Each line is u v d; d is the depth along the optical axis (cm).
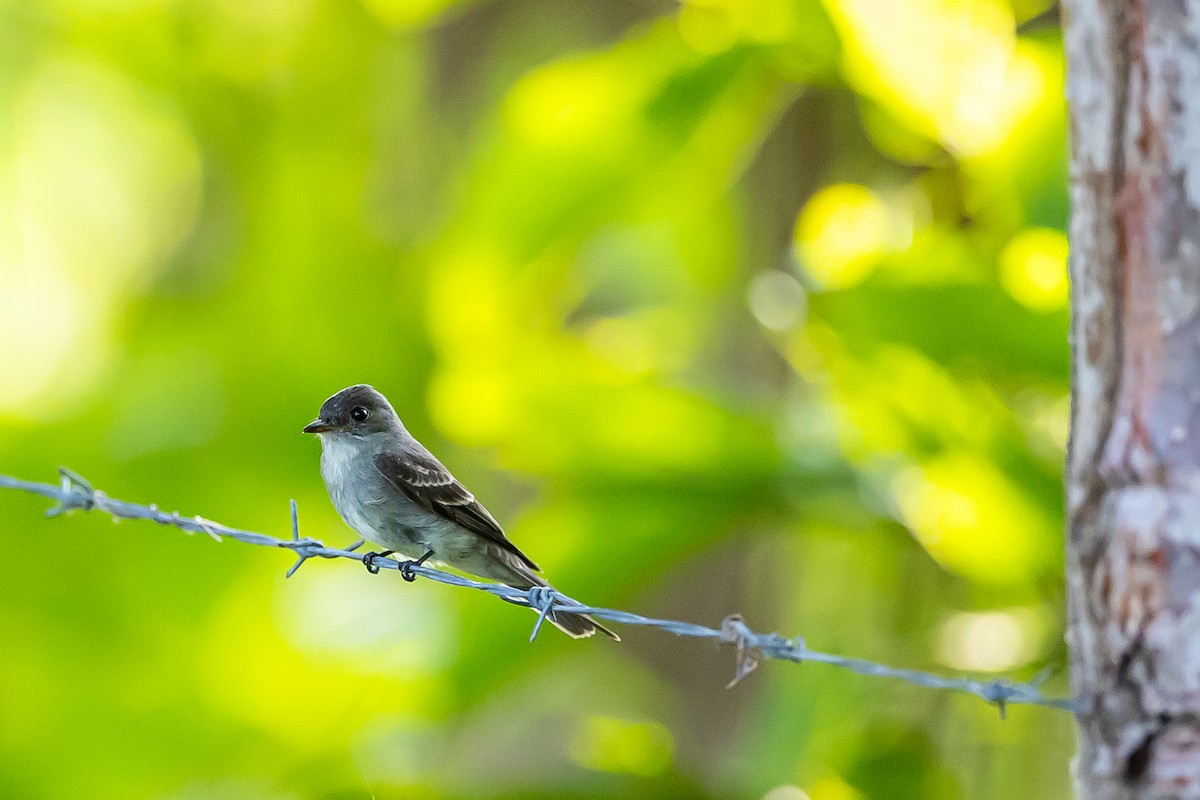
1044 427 1036
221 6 1912
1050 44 1062
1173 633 539
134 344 1933
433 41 1662
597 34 1559
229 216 1959
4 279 2114
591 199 1148
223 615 1733
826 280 1011
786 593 1354
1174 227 547
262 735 1655
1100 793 561
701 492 1009
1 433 1767
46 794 1681
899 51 997
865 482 1014
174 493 1695
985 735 1189
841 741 1154
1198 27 545
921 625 1148
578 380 1084
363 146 1770
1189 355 543
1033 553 1004
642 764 1099
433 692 1062
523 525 1084
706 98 1099
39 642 1745
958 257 1003
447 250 1171
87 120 2061
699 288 1402
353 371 1586
